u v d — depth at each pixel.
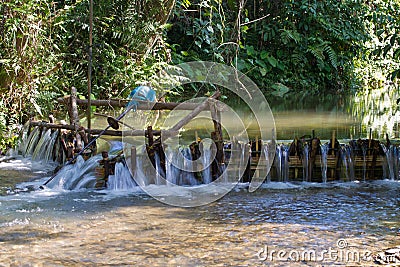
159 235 4.22
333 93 14.93
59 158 6.55
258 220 4.60
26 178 6.00
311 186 5.77
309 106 11.02
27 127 7.63
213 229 4.36
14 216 4.66
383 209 4.90
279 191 5.56
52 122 7.16
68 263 3.68
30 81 8.09
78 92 9.63
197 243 4.05
